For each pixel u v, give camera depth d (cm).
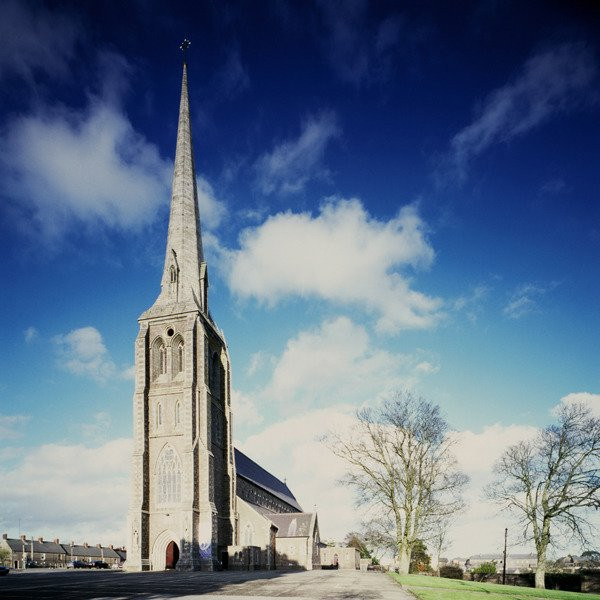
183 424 6569
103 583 3550
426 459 4619
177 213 7900
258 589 2984
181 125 8475
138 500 6275
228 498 7175
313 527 9031
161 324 7100
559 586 5688
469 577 7156
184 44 8900
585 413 5144
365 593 2708
